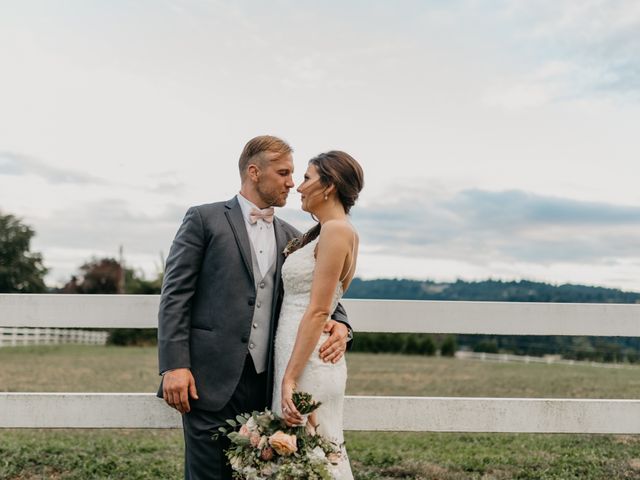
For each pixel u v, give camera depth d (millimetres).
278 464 3096
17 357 18281
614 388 10883
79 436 6410
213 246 3576
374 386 11125
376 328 4457
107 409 4285
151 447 5754
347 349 3707
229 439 3432
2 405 4254
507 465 5301
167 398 3461
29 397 4266
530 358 31516
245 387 3559
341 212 3527
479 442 6379
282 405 3260
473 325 4480
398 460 5414
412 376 13484
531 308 4488
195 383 3516
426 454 5691
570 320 4504
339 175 3453
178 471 4969
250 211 3684
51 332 32688
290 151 3703
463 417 4395
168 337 3480
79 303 4375
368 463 5324
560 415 4422
